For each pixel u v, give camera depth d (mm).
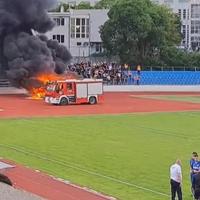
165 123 61500
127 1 147750
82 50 174125
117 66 121375
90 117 66250
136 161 40094
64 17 168750
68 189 31891
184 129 56688
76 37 175250
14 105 79938
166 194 31297
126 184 33500
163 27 148250
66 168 37750
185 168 37750
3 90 100812
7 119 63438
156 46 148875
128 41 147500
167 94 105625
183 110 75750
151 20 146375
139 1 147500
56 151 43750
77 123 60531
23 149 44500
